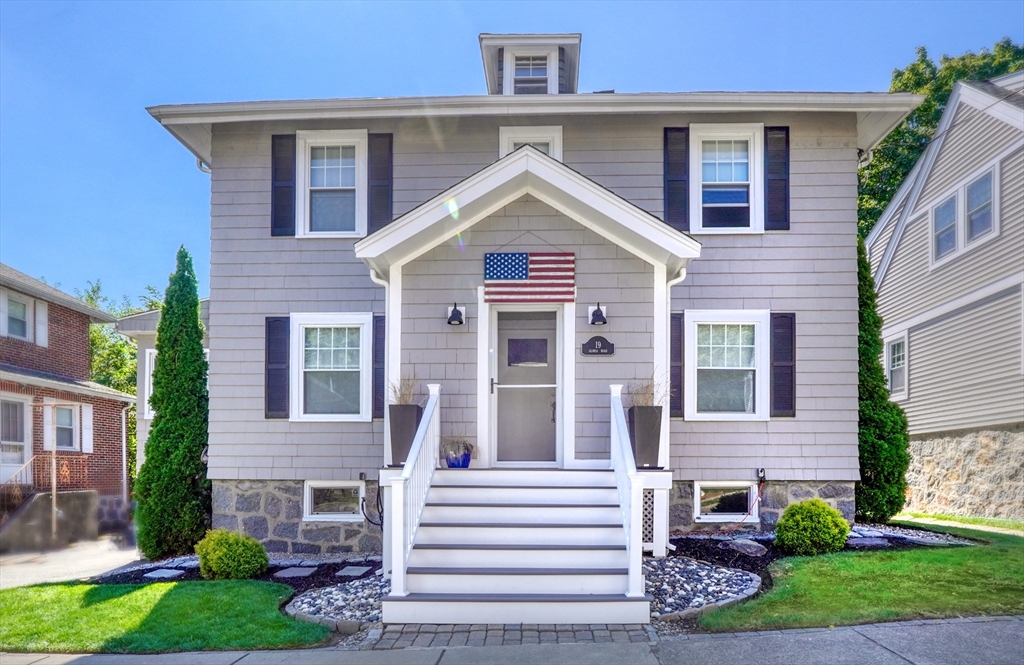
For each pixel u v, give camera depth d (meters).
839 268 10.52
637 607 6.53
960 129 15.48
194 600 7.52
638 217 8.27
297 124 10.89
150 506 10.66
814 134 10.66
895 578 7.32
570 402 8.63
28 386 17.66
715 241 10.57
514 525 7.31
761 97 10.36
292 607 7.34
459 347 8.78
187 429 10.92
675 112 10.59
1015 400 13.71
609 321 8.70
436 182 10.81
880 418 11.04
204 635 6.48
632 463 6.95
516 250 8.80
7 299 17.88
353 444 10.55
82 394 19.20
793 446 10.35
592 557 7.06
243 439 10.62
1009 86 14.85
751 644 5.81
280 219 10.86
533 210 8.82
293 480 10.57
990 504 14.52
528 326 9.23
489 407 8.83
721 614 6.47
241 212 10.88
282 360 10.70
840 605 6.57
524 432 9.12
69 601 7.66
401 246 8.61
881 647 5.63
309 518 10.49
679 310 10.50
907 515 15.29
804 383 10.41
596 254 8.77
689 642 5.95
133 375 33.78
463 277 8.82
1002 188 14.10
